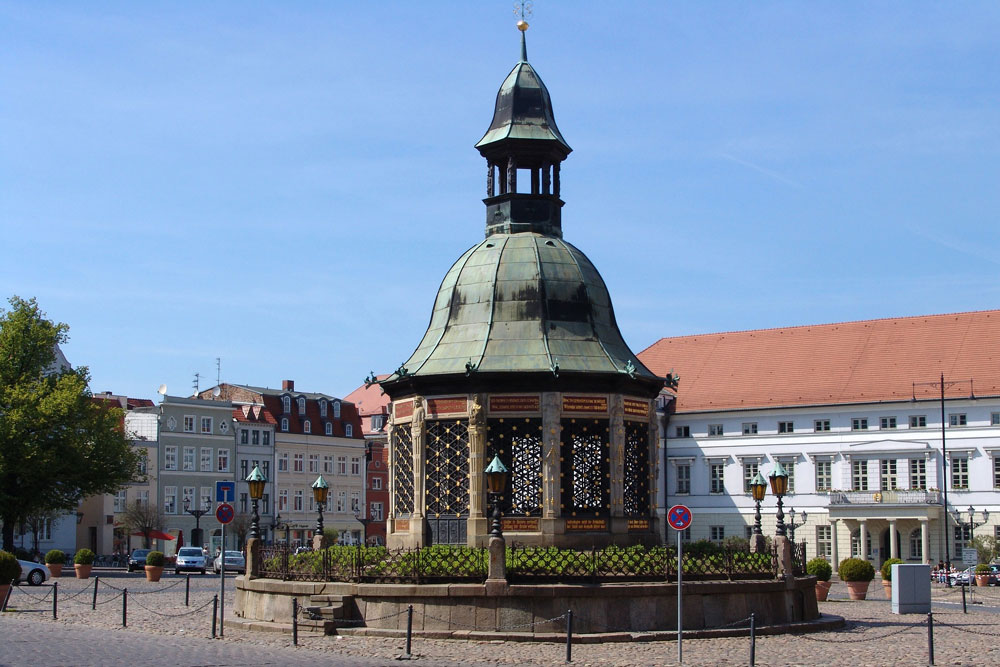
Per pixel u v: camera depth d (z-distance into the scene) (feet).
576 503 107.86
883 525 295.69
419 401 111.04
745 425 317.83
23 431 219.20
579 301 115.24
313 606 97.09
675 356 340.39
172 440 347.77
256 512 112.27
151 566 191.01
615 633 92.79
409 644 83.82
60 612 122.01
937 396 291.79
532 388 107.96
